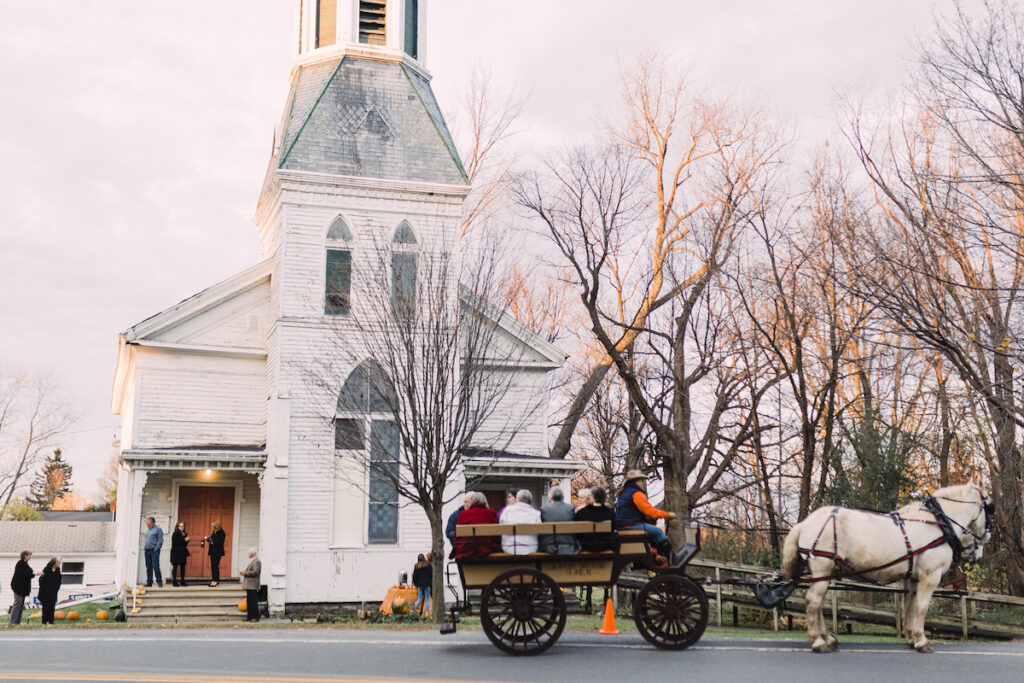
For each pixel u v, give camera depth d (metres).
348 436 27.30
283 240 27.81
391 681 9.79
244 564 29.36
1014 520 27.11
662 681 9.86
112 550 41.06
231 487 29.69
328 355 27.06
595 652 11.95
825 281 26.69
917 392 30.47
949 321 23.23
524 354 31.30
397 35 30.98
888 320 26.66
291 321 27.53
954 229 23.44
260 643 13.20
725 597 21.98
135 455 26.77
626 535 12.00
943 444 29.38
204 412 29.06
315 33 30.83
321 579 26.86
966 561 13.37
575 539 11.98
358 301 25.66
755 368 29.80
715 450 31.16
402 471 27.22
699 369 31.42
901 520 12.88
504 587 11.81
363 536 27.34
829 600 20.78
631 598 26.77
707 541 33.16
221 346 29.33
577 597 26.28
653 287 35.53
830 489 27.02
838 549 12.79
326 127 28.94
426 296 25.78
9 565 35.78
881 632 20.84
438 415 23.20
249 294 29.80
